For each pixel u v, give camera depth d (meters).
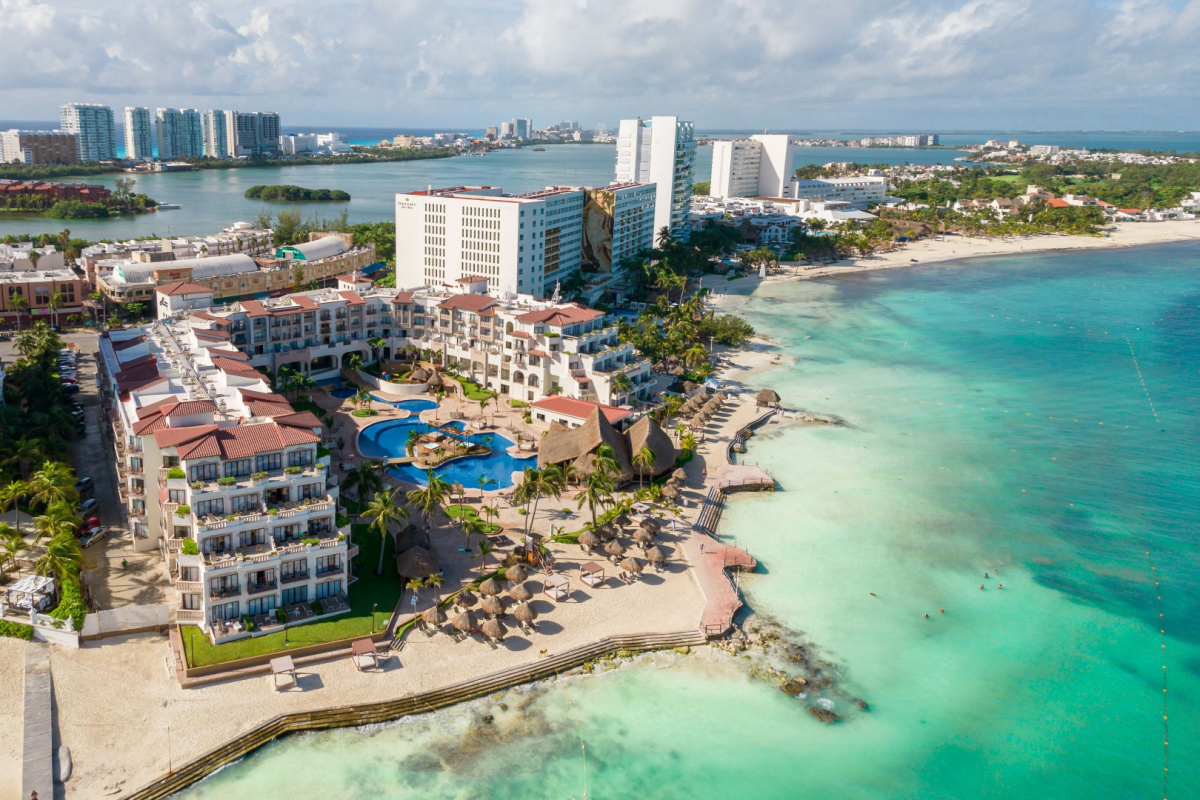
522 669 90.62
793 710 87.75
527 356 175.62
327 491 106.75
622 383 167.50
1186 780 80.56
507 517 125.19
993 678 94.56
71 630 89.06
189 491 93.25
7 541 102.12
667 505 130.75
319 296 198.25
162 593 98.62
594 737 82.38
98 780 72.75
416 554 104.00
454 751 79.56
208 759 75.94
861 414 181.25
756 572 114.81
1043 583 115.12
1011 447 164.25
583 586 107.69
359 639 92.44
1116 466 156.12
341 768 76.75
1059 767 81.50
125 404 111.69
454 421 164.00
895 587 112.50
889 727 85.94
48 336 183.75
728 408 179.75
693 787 76.44
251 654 88.06
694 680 91.75
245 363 136.25
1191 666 98.38
